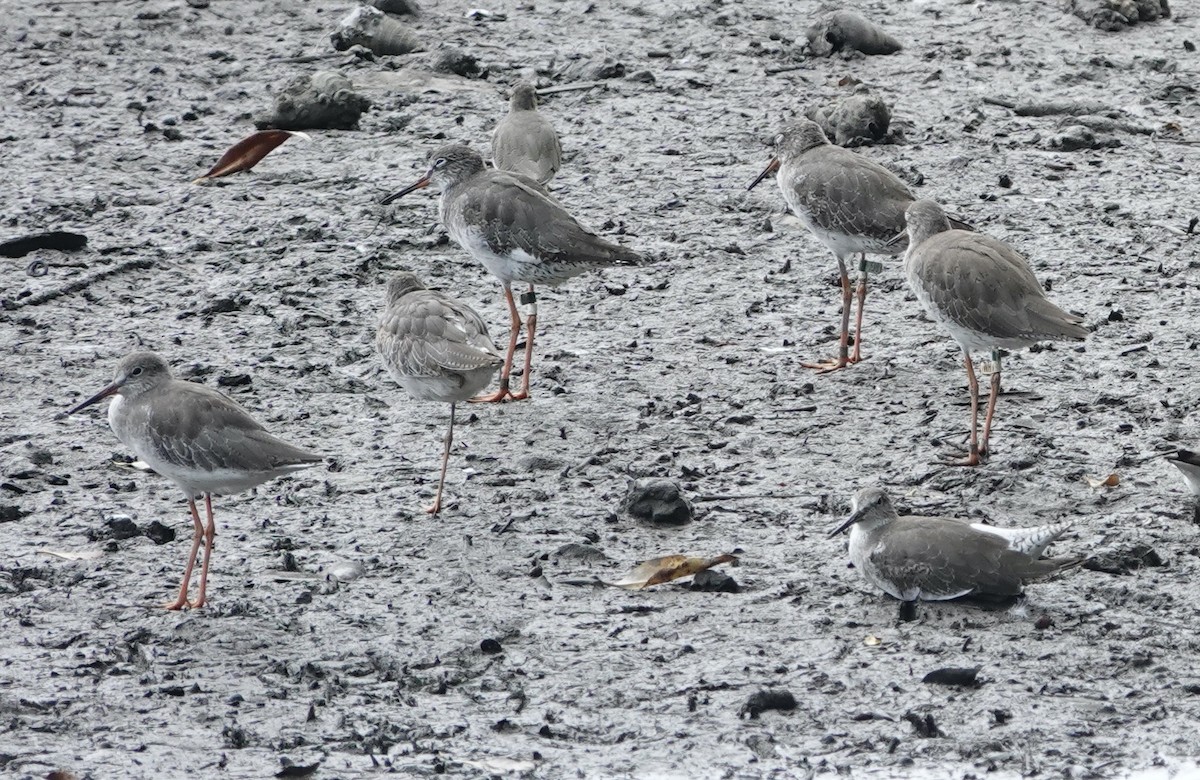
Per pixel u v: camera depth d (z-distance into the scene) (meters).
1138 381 15.84
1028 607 11.76
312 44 28.28
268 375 16.45
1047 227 20.06
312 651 11.35
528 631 11.62
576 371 16.58
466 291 18.81
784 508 13.57
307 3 30.52
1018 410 15.35
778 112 24.45
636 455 14.62
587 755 10.10
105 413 15.69
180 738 10.27
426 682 10.95
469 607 11.97
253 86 26.20
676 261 19.45
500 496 13.80
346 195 21.53
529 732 10.38
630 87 25.70
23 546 12.98
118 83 26.58
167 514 13.62
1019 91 25.09
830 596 12.08
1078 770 9.81
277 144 22.59
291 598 12.09
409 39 27.78
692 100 25.09
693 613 11.86
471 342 13.45
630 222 20.53
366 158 22.97
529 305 17.53
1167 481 13.76
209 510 12.05
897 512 13.20
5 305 18.23
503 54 27.50
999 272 13.89
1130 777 9.76
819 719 10.48
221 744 10.21
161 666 11.15
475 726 10.45
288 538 13.09
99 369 16.69
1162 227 19.95
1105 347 16.70
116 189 21.98
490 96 25.53
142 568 12.63
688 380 16.30
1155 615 11.61
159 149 23.55
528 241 15.77
